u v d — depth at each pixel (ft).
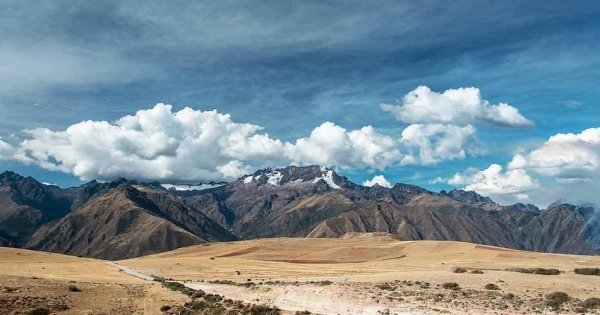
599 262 547.90
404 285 289.74
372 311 215.51
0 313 210.79
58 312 221.05
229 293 304.09
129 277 461.78
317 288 290.35
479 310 211.20
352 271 506.07
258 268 611.47
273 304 242.58
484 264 510.17
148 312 230.68
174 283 359.87
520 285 271.28
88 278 414.21
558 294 231.09
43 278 358.64
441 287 276.41
